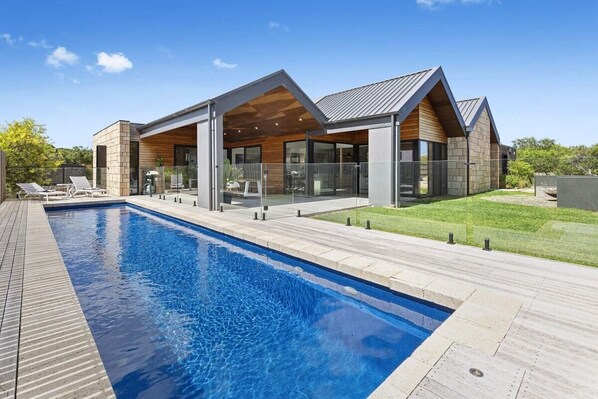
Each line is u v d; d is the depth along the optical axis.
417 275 4.39
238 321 3.98
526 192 15.43
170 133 17.52
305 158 15.00
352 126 12.34
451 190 15.58
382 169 11.27
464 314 3.25
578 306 3.43
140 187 16.42
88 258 6.47
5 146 16.95
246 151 18.89
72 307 3.50
